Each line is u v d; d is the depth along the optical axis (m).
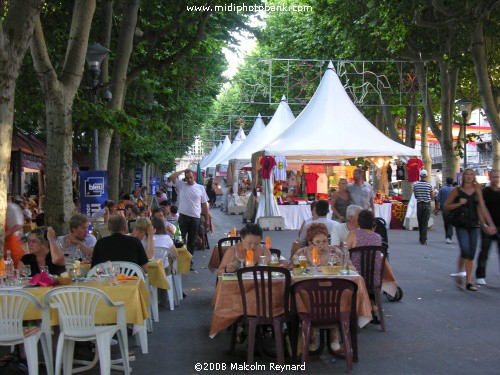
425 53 26.30
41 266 8.02
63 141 11.55
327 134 20.34
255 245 7.86
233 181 35.16
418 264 14.05
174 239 12.00
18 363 6.75
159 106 22.66
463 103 25.31
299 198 28.34
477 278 11.32
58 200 11.52
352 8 27.83
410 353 7.07
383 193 25.97
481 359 6.80
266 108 54.41
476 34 20.19
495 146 29.69
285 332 7.29
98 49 14.45
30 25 7.57
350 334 6.77
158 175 66.25
